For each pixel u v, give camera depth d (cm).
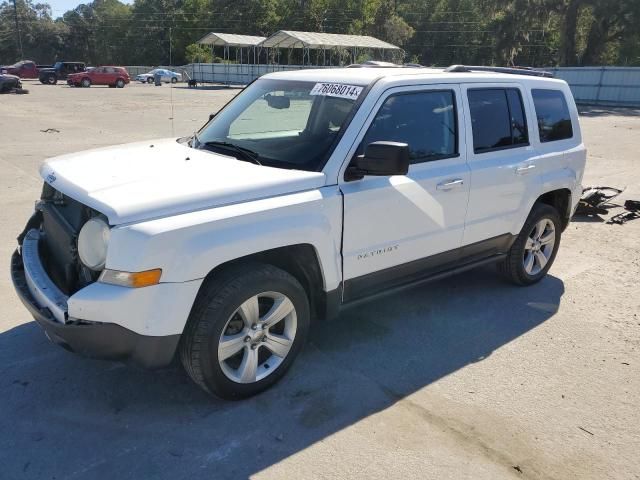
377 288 413
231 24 7419
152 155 393
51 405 341
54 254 364
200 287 317
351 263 381
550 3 4756
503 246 507
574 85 4000
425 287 546
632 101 3741
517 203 496
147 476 287
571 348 435
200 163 370
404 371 394
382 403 355
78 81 4344
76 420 328
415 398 362
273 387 366
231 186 327
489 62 7331
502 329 463
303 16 7219
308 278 369
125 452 303
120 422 328
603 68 3828
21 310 462
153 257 289
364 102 381
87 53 10481
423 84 416
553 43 6581
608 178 1127
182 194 311
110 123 1867
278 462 300
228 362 355
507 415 348
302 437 321
